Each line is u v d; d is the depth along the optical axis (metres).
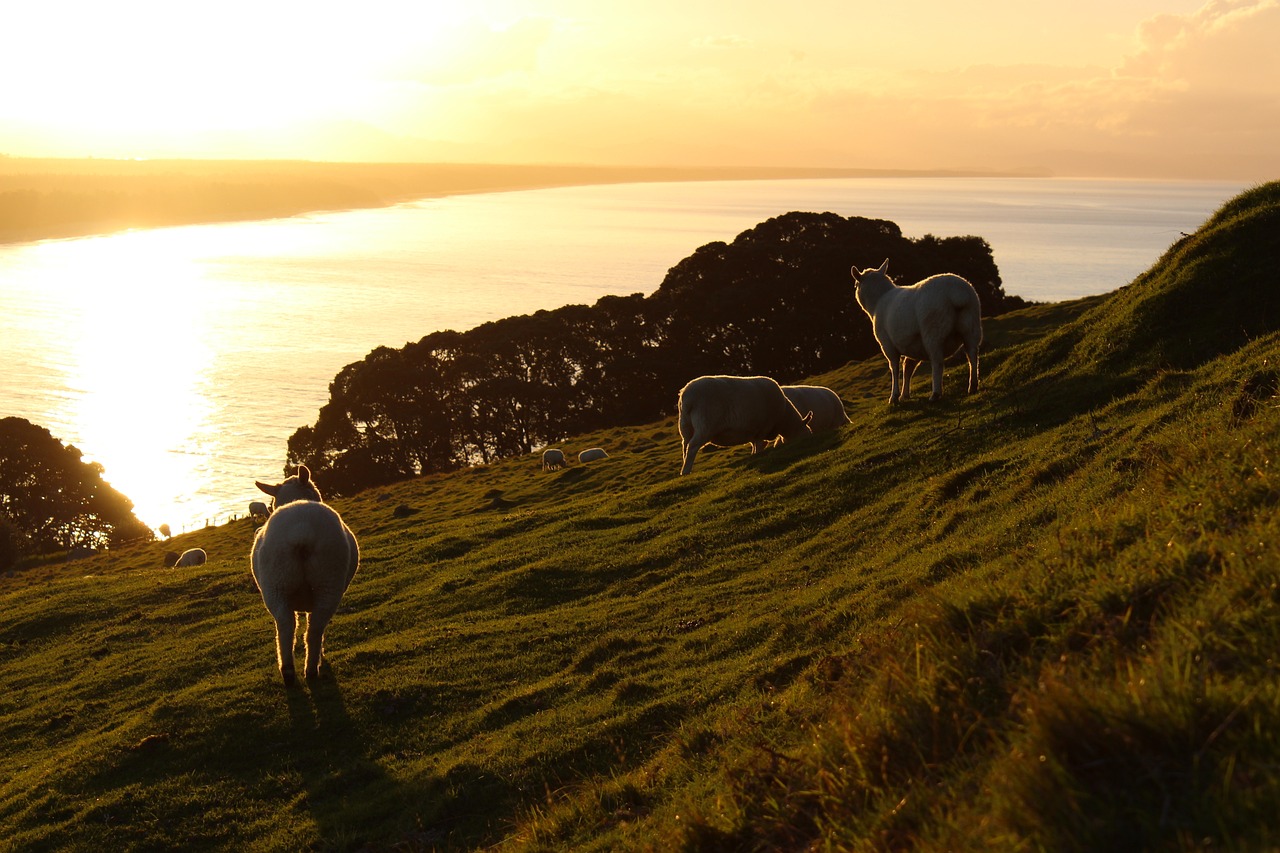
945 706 4.96
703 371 65.06
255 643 15.38
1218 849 3.04
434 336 66.81
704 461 26.80
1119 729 3.70
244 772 10.12
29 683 16.06
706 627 11.80
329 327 196.25
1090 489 9.80
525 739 9.51
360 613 16.41
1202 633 4.41
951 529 11.67
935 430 17.03
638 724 9.02
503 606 15.22
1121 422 12.75
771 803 5.07
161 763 10.53
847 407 32.28
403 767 9.69
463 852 7.61
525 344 66.50
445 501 34.50
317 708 11.40
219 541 38.97
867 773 4.71
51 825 9.39
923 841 3.81
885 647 6.16
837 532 14.23
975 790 4.09
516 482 35.12
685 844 5.08
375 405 63.75
